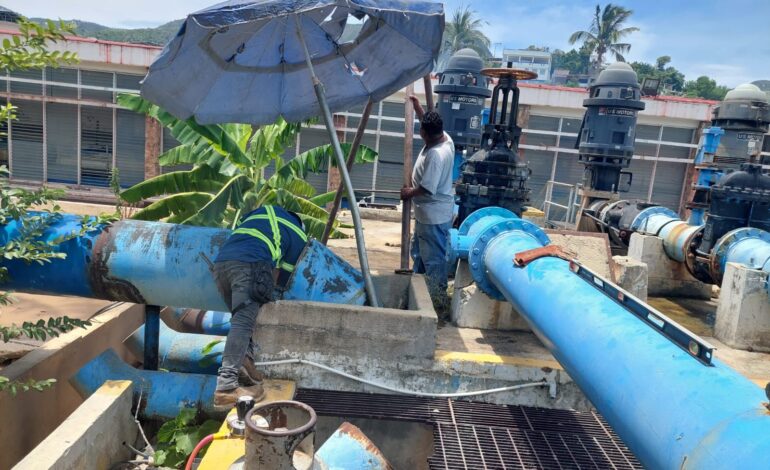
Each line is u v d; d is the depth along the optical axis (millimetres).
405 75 4734
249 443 2055
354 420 3809
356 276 4125
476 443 3322
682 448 1645
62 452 2721
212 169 6527
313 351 3727
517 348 4250
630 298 2432
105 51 15555
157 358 4293
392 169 16969
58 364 3973
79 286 3887
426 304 4020
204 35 3705
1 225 3764
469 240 5082
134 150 16891
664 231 6961
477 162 6430
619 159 9344
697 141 16766
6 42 2725
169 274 3799
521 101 16141
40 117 16578
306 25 4309
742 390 1675
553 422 3621
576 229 9586
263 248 3248
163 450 3514
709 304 6734
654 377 1918
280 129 6430
